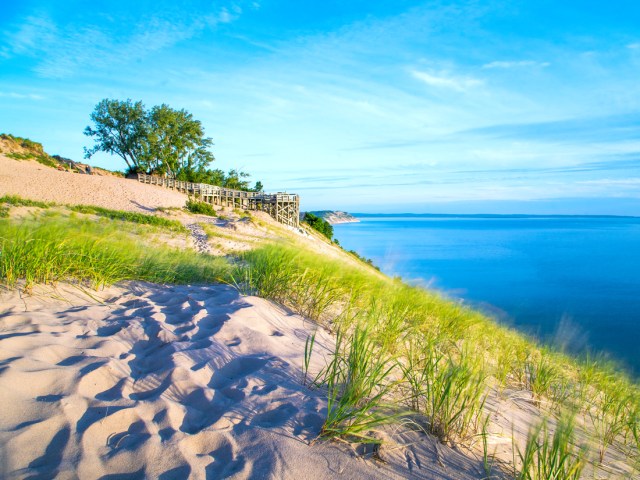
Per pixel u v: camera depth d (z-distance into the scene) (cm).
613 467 287
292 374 332
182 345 353
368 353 339
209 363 328
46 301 439
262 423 258
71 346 330
